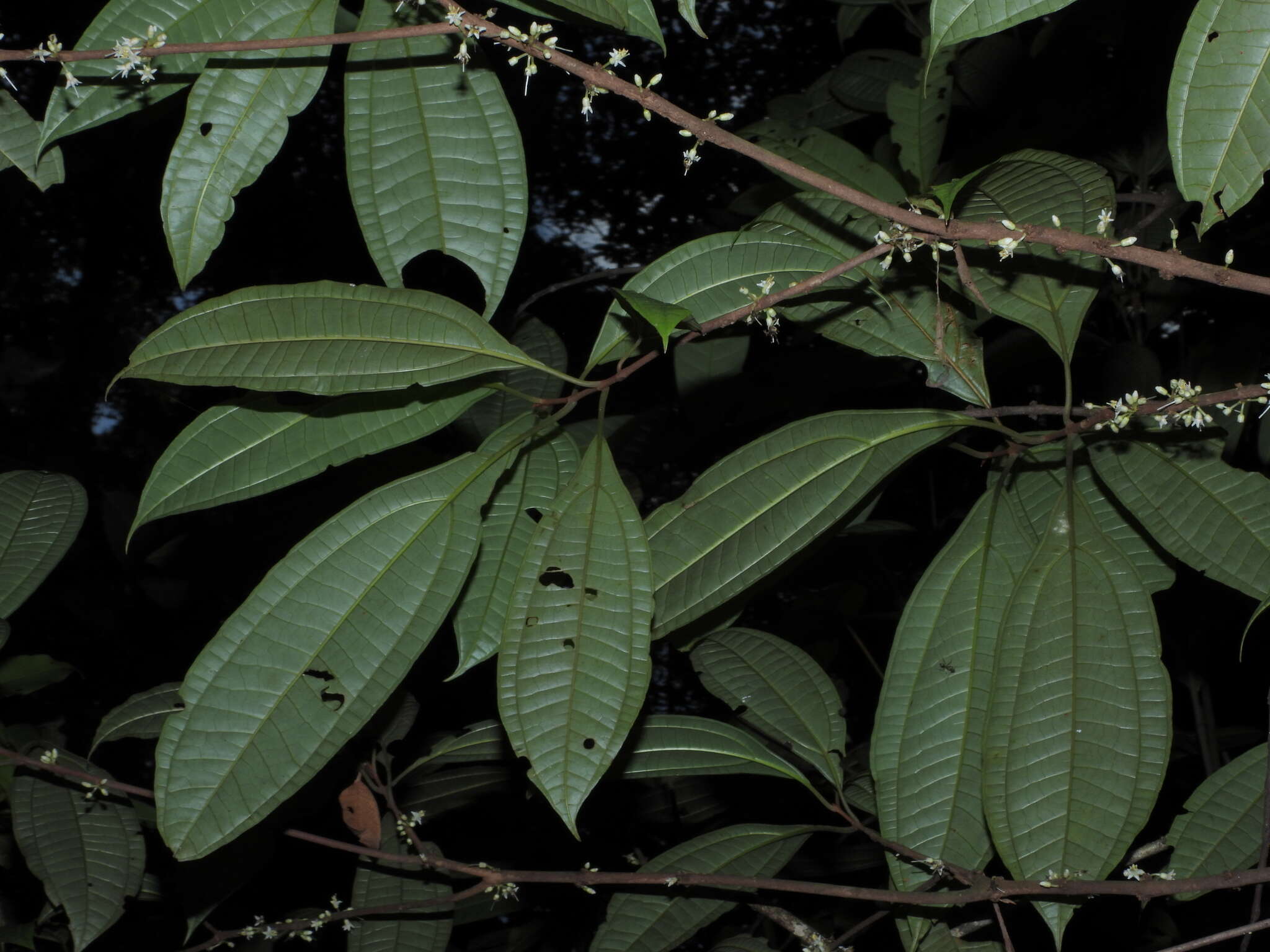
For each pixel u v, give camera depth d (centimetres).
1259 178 67
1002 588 84
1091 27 122
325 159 324
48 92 276
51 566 102
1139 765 79
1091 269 84
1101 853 78
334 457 80
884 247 76
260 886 149
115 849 100
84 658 193
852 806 113
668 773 96
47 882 98
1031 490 90
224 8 79
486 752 103
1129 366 113
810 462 82
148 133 278
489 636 83
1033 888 79
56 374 226
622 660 76
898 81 130
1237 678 144
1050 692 80
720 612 92
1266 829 81
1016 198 83
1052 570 82
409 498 79
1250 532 82
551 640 76
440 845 132
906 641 84
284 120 79
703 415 112
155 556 147
